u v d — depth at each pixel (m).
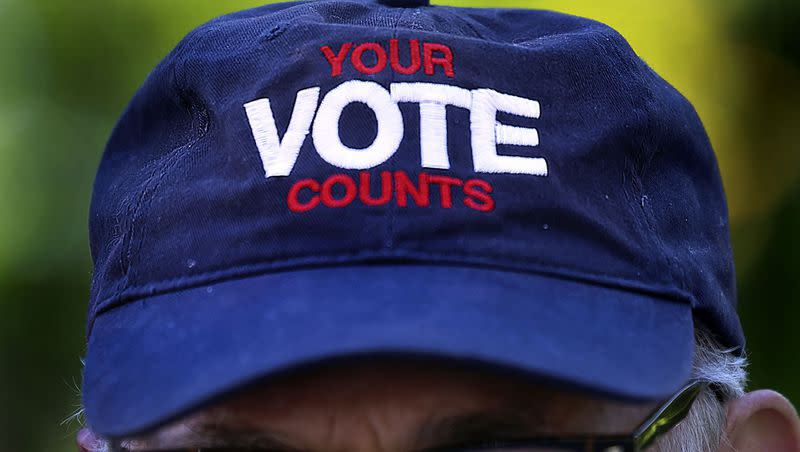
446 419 1.19
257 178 1.19
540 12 1.25
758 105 2.19
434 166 1.18
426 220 1.18
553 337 1.17
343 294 1.17
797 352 2.11
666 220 1.22
